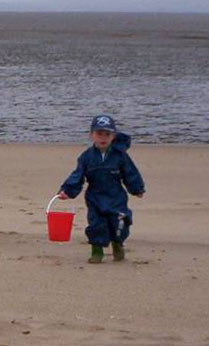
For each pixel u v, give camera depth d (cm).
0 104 5616
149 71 8906
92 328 1170
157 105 5675
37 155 3316
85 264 1510
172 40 17100
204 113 5253
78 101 5859
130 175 1459
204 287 1374
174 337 1145
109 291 1344
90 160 1454
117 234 1487
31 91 6544
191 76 8269
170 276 1438
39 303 1279
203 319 1222
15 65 9788
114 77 8069
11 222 1991
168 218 2098
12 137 4122
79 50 13062
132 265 1512
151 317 1226
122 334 1152
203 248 1700
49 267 1485
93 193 1474
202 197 2469
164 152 3425
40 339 1124
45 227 1920
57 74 8381
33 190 2556
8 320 1200
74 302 1286
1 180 2728
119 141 1459
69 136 4191
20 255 1582
